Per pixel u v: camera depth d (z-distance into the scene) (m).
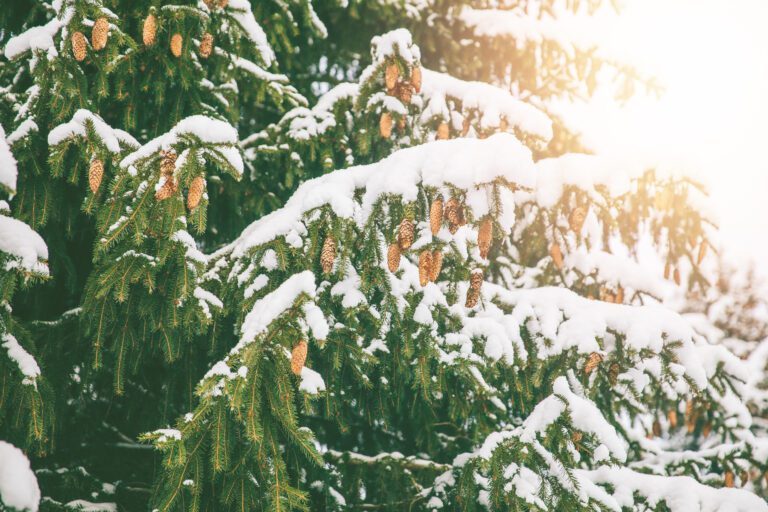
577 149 6.50
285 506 2.91
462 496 4.20
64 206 4.21
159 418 4.93
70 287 4.51
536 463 3.44
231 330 4.32
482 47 6.75
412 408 4.92
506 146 3.13
